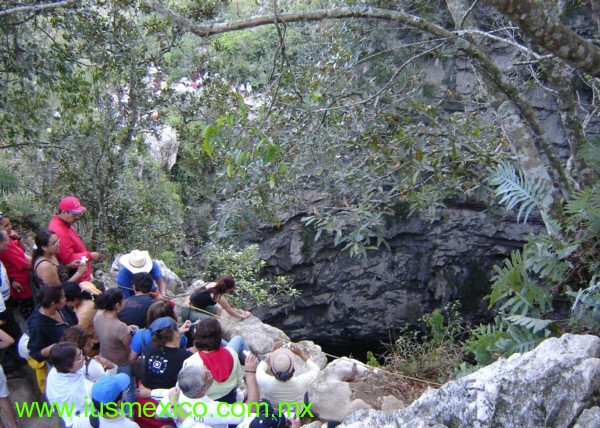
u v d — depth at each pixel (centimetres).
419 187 861
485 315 1852
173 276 939
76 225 1313
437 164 820
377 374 692
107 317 549
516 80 1242
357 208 802
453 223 1800
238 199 856
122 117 1304
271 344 735
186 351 530
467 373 573
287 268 1877
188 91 1333
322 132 777
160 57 1308
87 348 525
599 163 611
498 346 551
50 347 536
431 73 1516
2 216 673
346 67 803
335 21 941
